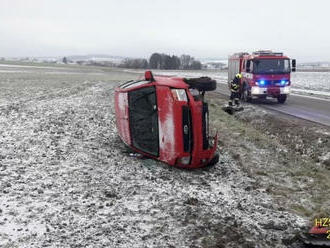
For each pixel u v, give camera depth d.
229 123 17.27
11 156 9.72
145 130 10.11
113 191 7.92
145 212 7.00
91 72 79.94
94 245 5.70
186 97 9.31
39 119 14.77
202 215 7.03
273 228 6.80
